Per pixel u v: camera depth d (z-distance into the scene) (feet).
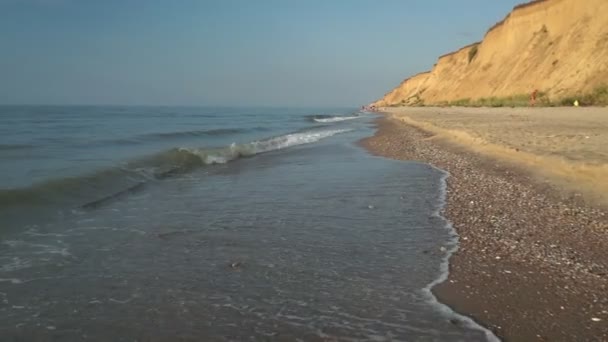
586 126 67.31
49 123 135.33
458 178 38.29
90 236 21.94
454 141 65.31
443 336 12.78
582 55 138.10
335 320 13.70
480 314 14.08
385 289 15.92
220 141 78.02
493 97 185.78
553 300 14.98
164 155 47.91
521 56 191.42
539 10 197.67
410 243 20.95
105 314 13.97
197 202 29.76
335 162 50.39
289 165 48.44
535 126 70.79
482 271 17.52
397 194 32.01
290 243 20.97
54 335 12.72
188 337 12.67
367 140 80.38
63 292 15.53
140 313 14.06
